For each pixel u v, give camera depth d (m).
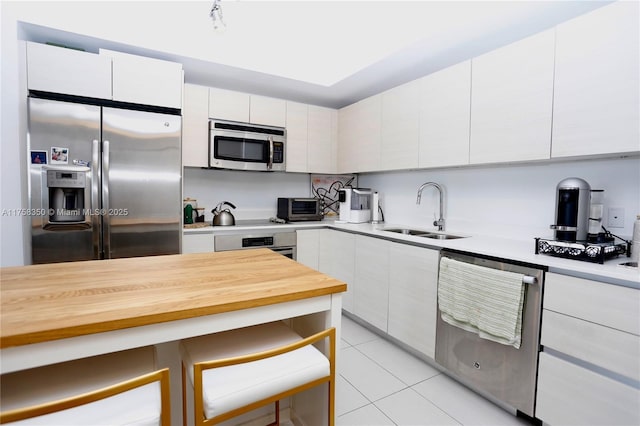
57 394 0.86
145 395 0.88
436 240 2.21
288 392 1.01
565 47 1.67
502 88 1.98
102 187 2.29
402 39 2.42
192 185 3.32
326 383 1.29
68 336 0.78
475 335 1.85
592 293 1.36
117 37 2.42
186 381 1.24
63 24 2.25
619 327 1.28
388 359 2.30
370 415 1.71
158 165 2.49
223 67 2.88
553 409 1.50
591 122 1.57
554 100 1.72
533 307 1.57
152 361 1.05
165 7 2.28
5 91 2.16
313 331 1.35
